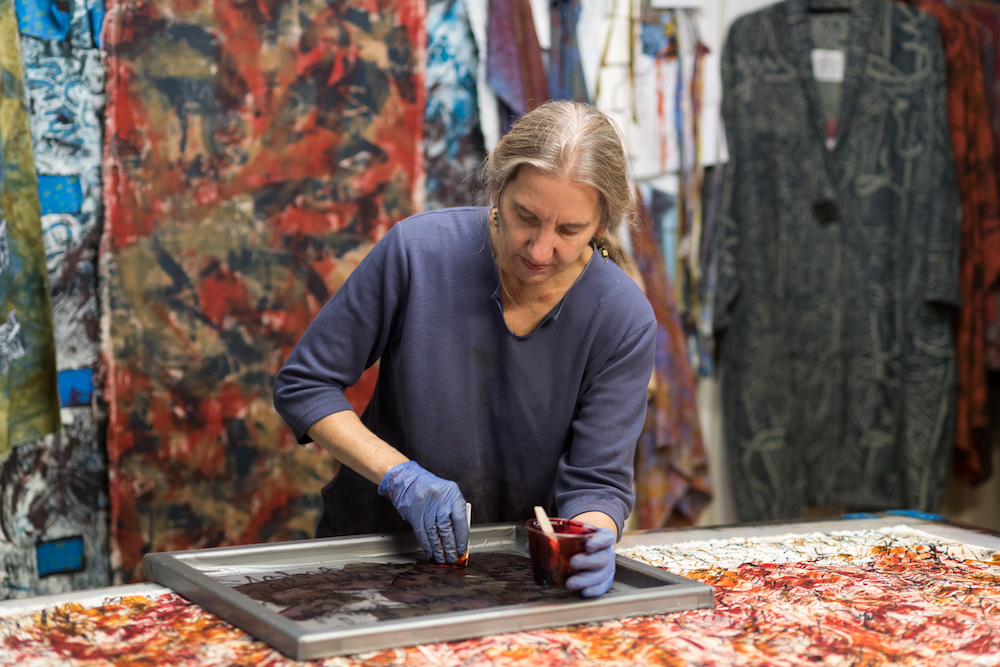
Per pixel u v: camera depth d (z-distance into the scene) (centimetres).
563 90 237
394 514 145
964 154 276
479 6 227
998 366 294
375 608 100
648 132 251
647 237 251
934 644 96
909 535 142
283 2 216
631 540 135
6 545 197
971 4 289
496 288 127
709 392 273
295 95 218
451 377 130
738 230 261
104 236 204
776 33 263
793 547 134
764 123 262
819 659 92
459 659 88
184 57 208
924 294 269
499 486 141
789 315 269
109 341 206
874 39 267
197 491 215
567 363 130
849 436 273
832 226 268
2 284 171
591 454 128
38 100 196
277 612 98
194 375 214
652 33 250
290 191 220
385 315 130
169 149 208
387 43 224
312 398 129
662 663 89
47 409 190
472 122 232
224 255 215
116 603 102
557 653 91
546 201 106
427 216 132
